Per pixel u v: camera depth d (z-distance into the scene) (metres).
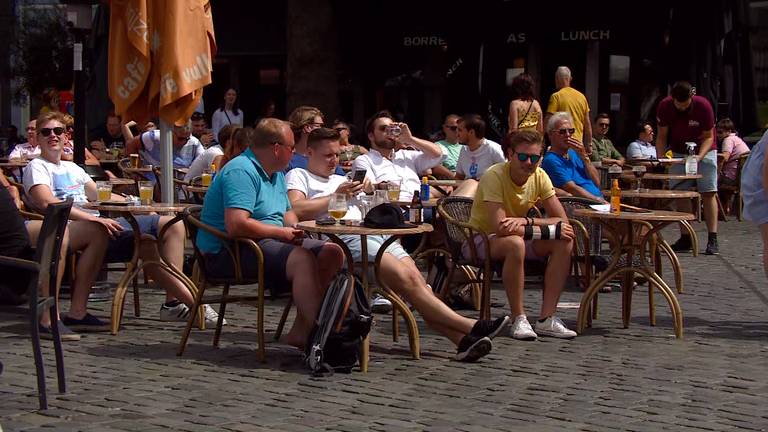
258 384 8.02
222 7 28.25
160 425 6.91
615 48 24.09
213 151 14.74
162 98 11.19
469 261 10.21
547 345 9.48
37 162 10.83
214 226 9.04
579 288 12.70
